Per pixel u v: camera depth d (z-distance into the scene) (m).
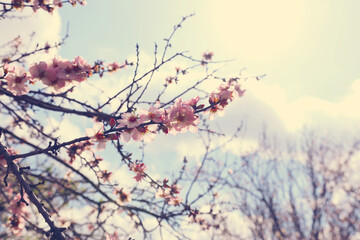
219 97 2.33
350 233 9.46
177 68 4.00
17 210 3.48
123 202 3.78
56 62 2.37
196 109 2.22
